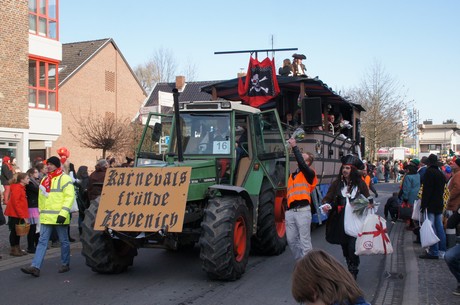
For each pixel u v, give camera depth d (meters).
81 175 11.77
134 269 8.50
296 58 15.40
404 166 13.98
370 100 41.16
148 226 7.27
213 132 8.87
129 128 30.56
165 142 9.08
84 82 36.03
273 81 11.91
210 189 7.99
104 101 37.94
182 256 9.64
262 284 7.45
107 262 7.80
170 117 9.32
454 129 86.12
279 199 9.98
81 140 31.78
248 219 8.03
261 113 9.68
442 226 8.96
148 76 59.03
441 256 9.03
